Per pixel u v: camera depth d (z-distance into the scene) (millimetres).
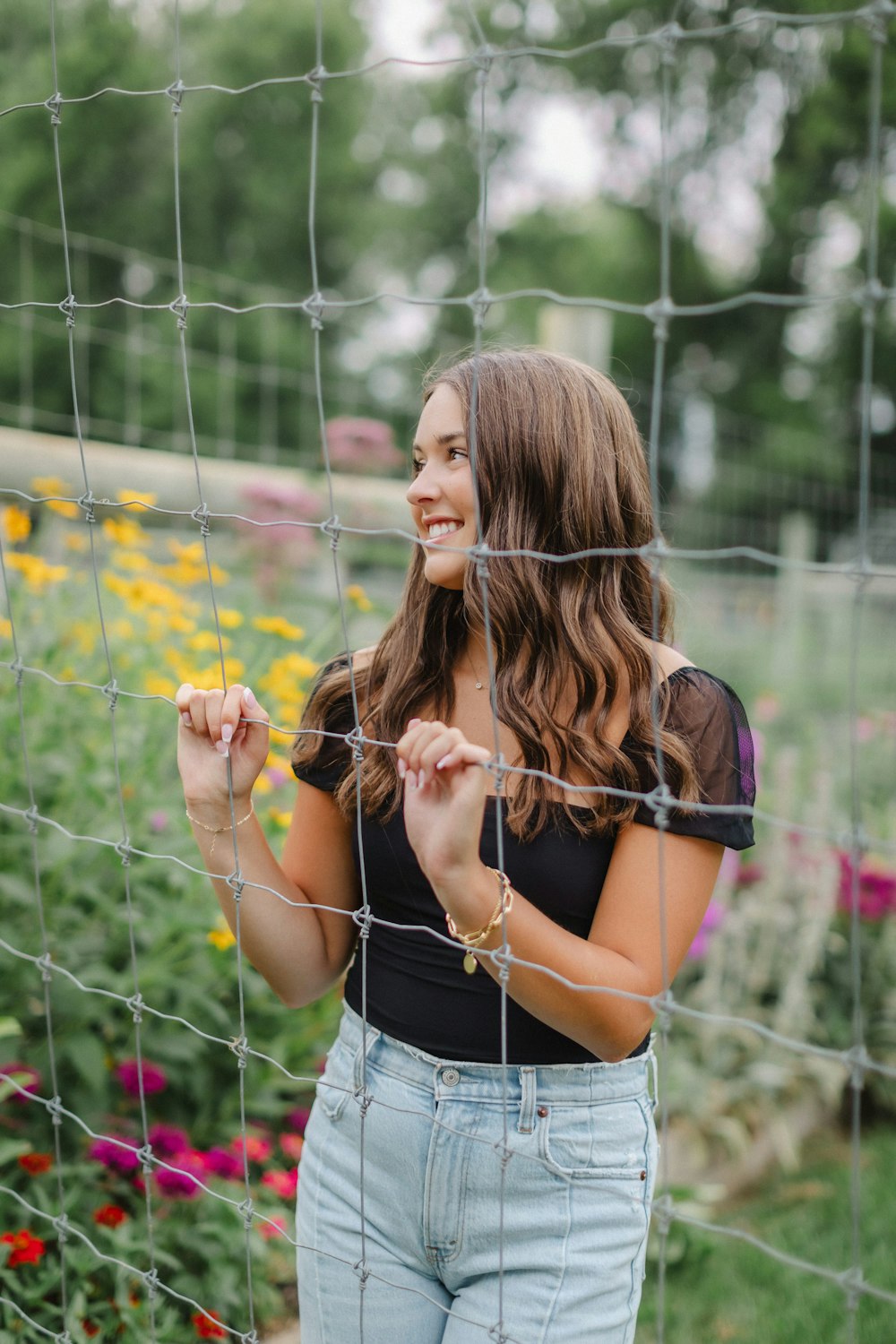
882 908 3199
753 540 11539
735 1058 2934
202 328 12734
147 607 2643
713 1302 2266
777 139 15086
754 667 6574
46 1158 1878
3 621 2336
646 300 16078
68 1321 1501
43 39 13695
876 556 7676
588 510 1165
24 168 13094
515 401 1174
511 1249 1165
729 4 14086
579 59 15594
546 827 1158
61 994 1989
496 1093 1170
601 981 1053
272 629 2486
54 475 3498
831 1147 2943
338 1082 1293
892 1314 2209
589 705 1149
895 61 11969
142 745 2312
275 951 1316
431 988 1208
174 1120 2125
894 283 15039
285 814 2324
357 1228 1252
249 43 14906
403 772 1055
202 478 4156
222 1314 1838
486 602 1004
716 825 1098
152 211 14453
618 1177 1159
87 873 2117
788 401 16000
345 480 4746
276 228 15055
